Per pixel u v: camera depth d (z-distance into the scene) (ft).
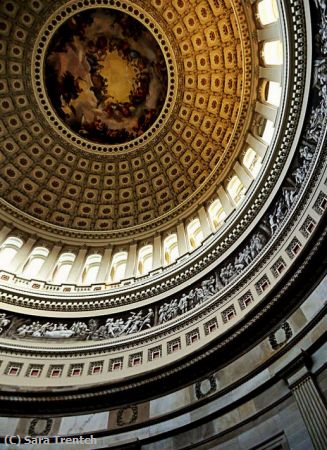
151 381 44.60
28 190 96.53
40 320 62.75
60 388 46.03
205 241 69.31
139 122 102.01
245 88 80.43
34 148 98.89
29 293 65.87
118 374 49.90
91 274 80.94
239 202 69.26
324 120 45.85
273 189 57.21
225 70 88.28
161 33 91.20
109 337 58.44
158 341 53.57
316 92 50.03
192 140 97.76
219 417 37.06
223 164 87.30
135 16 90.27
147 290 65.16
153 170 101.91
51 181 99.96
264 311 41.29
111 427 41.50
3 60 91.81
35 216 94.02
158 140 101.35
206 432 36.50
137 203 100.58
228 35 84.02
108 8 89.92
